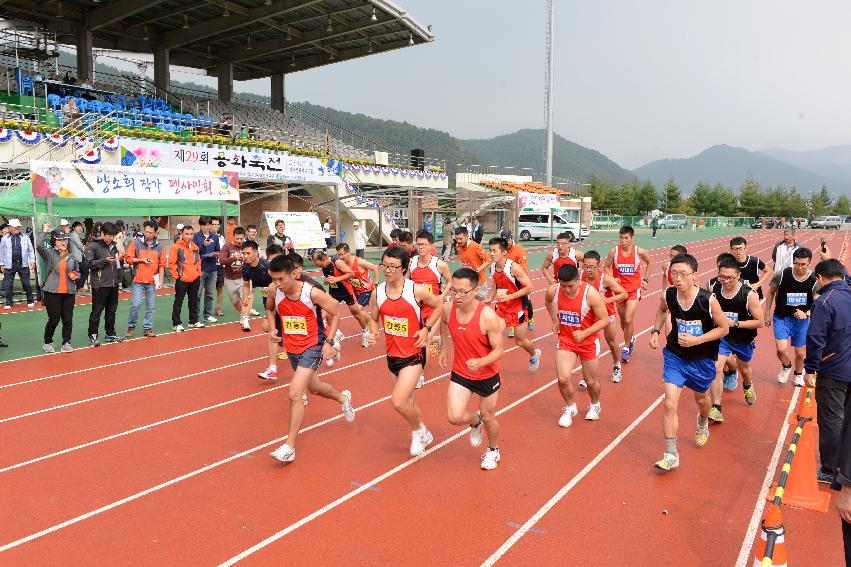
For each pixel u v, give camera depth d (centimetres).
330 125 4016
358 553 409
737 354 690
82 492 498
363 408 714
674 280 532
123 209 1500
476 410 721
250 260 905
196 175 1622
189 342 1055
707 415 590
